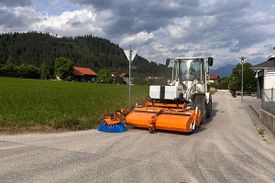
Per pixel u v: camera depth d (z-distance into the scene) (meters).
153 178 5.88
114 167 6.48
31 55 151.88
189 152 8.13
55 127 10.80
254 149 8.86
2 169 6.07
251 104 27.05
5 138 8.95
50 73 113.81
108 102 20.58
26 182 5.41
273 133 11.77
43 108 14.89
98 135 10.03
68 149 7.87
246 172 6.54
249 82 46.53
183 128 10.48
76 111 14.47
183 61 16.09
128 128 11.66
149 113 11.52
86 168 6.34
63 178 5.69
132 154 7.66
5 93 24.42
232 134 11.49
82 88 41.84
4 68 97.75
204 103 14.62
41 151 7.55
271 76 26.56
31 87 37.72
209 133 11.53
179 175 6.12
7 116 11.91
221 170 6.60
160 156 7.58
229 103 28.25
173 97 11.80
